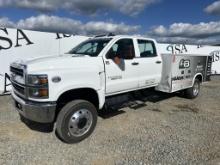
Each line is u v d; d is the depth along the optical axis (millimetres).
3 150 4066
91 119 4672
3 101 7262
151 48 6684
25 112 4242
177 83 7297
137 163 3758
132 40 5969
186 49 16391
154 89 7242
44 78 4016
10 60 8477
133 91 6379
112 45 5371
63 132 4277
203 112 6730
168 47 15344
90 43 5812
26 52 8836
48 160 3791
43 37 9219
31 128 5074
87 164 3705
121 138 4711
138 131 5105
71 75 4352
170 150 4223
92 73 4730
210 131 5207
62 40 9773
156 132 5074
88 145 4371
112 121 5699
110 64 5203
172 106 7289
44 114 4066
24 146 4246
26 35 8773
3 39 8242
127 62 5660
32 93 4105
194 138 4793
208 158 3953
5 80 8430
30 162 3713
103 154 4039
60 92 4199
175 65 7008
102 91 5008
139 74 6074
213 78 15242
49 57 4949
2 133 4766
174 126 5480
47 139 4578
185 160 3875
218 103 7867
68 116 4285
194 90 8367
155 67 6652
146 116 6168
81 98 4848
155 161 3830
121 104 5977
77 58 4762
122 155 4016
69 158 3873
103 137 4742
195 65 8156
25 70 4191
